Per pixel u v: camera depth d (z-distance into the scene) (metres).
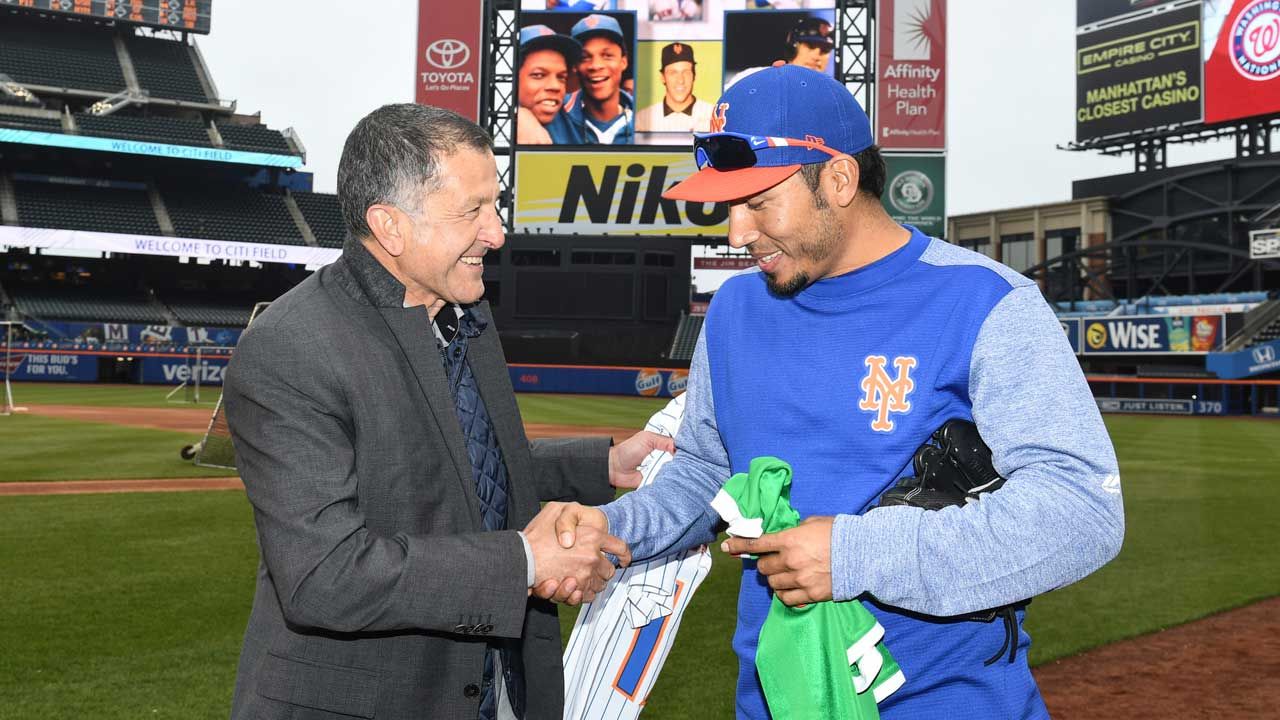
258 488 1.53
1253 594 5.81
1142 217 40.06
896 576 1.30
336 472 1.51
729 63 36.38
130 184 41.72
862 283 1.50
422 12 37.16
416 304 1.78
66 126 38.50
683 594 2.07
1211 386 31.39
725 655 4.38
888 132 36.47
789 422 1.55
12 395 26.89
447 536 1.52
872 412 1.47
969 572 1.28
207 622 4.68
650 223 37.00
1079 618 5.27
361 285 1.66
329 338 1.57
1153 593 5.85
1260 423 25.95
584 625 2.08
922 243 1.54
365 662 1.57
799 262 1.50
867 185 1.52
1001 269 1.46
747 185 1.43
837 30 36.88
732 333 1.67
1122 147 42.38
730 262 51.84
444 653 1.62
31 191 39.22
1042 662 4.50
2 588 5.32
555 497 2.19
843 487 1.50
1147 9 40.06
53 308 38.00
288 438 1.51
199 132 40.78
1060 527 1.26
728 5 36.31
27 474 10.41
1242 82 37.25
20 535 6.95
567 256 36.97
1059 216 42.84
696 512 1.78
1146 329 34.47
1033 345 1.38
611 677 2.05
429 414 1.64
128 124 39.66
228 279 43.34
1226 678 4.26
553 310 37.12
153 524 7.48
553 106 36.97
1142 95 40.47
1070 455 1.31
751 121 1.45
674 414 2.28
